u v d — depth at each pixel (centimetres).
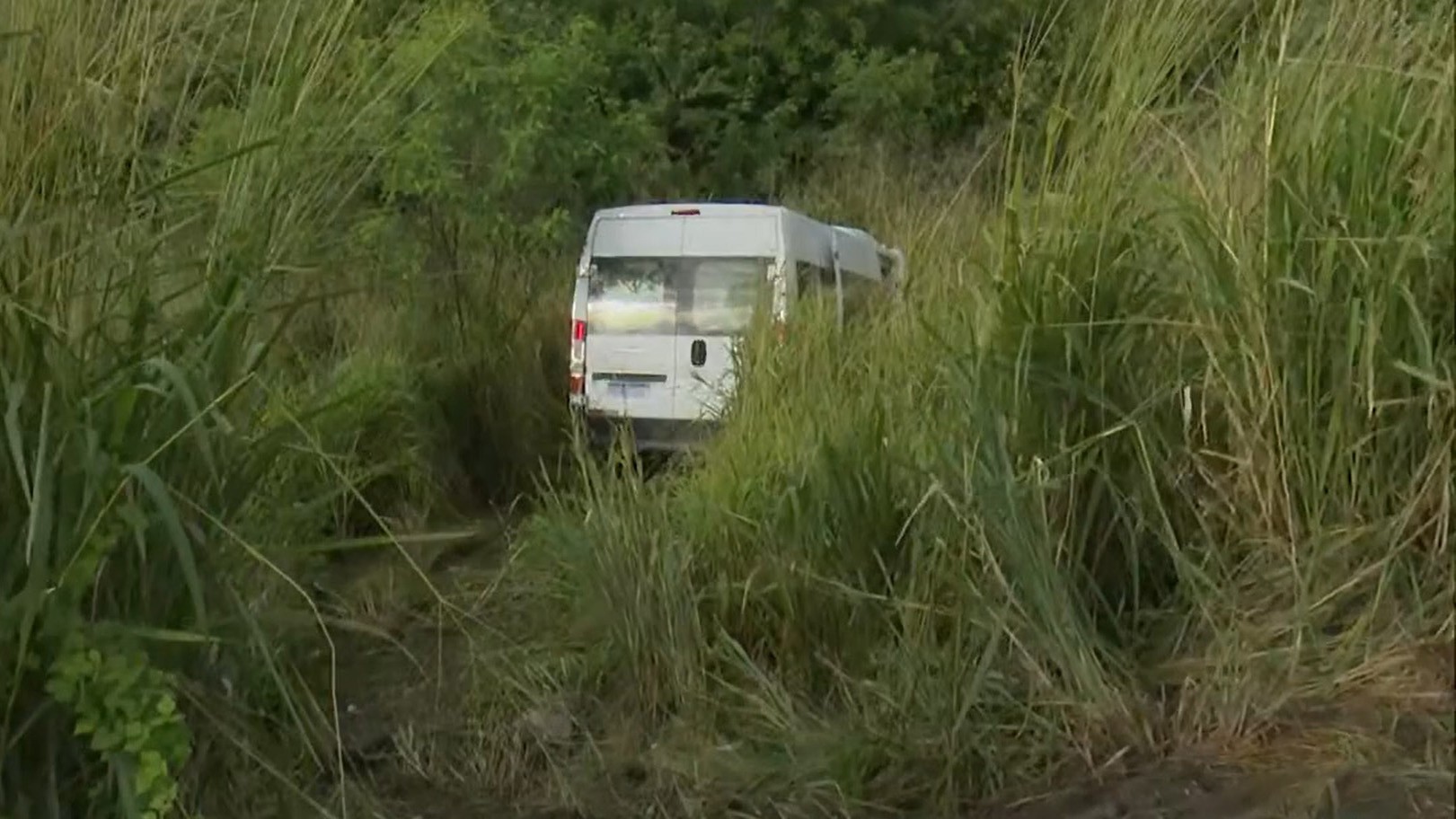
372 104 369
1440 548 325
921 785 368
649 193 1462
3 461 292
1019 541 359
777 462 488
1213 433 368
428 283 945
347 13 365
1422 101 341
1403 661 319
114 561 309
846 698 411
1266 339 341
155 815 291
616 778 430
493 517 825
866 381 483
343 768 411
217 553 324
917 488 419
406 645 541
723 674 449
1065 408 376
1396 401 324
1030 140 427
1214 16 396
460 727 471
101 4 326
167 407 313
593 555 477
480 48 959
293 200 351
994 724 364
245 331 344
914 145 1416
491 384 916
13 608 281
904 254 628
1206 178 371
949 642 385
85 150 321
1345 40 362
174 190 339
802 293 796
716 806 397
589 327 935
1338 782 297
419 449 796
